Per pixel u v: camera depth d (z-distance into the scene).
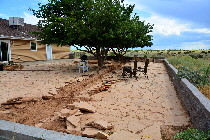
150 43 19.38
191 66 12.51
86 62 13.15
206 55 31.50
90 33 11.83
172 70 9.90
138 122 4.28
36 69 13.72
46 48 23.09
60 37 12.62
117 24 12.41
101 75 11.41
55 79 9.59
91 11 12.07
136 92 7.21
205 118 3.34
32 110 5.01
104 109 5.18
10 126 3.46
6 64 14.32
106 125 3.91
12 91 6.96
